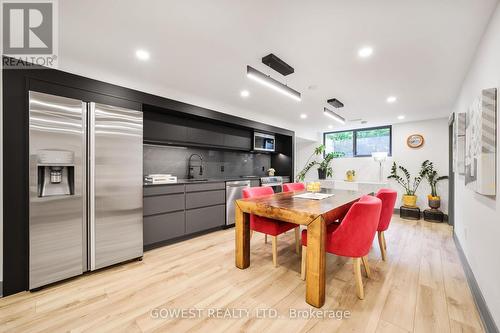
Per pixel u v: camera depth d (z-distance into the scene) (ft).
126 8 5.06
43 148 6.57
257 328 4.98
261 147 16.42
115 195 8.03
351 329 4.97
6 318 5.33
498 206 4.84
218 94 11.16
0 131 6.28
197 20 5.48
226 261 8.46
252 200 7.98
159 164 12.20
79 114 7.25
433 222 14.49
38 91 6.81
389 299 6.09
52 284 6.83
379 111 13.88
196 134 12.74
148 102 9.56
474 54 6.88
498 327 4.71
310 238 5.86
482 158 5.26
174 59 7.45
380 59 7.30
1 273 6.23
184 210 10.78
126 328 4.98
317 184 9.34
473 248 6.97
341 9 5.04
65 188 7.17
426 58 7.20
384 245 8.73
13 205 6.34
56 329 4.98
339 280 7.11
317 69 8.04
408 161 16.85
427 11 5.08
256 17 5.35
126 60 7.51
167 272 7.61
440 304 5.89
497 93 4.94
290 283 6.87
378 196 8.30
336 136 21.11
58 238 6.85
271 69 8.09
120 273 7.57
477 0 4.75
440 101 11.66
